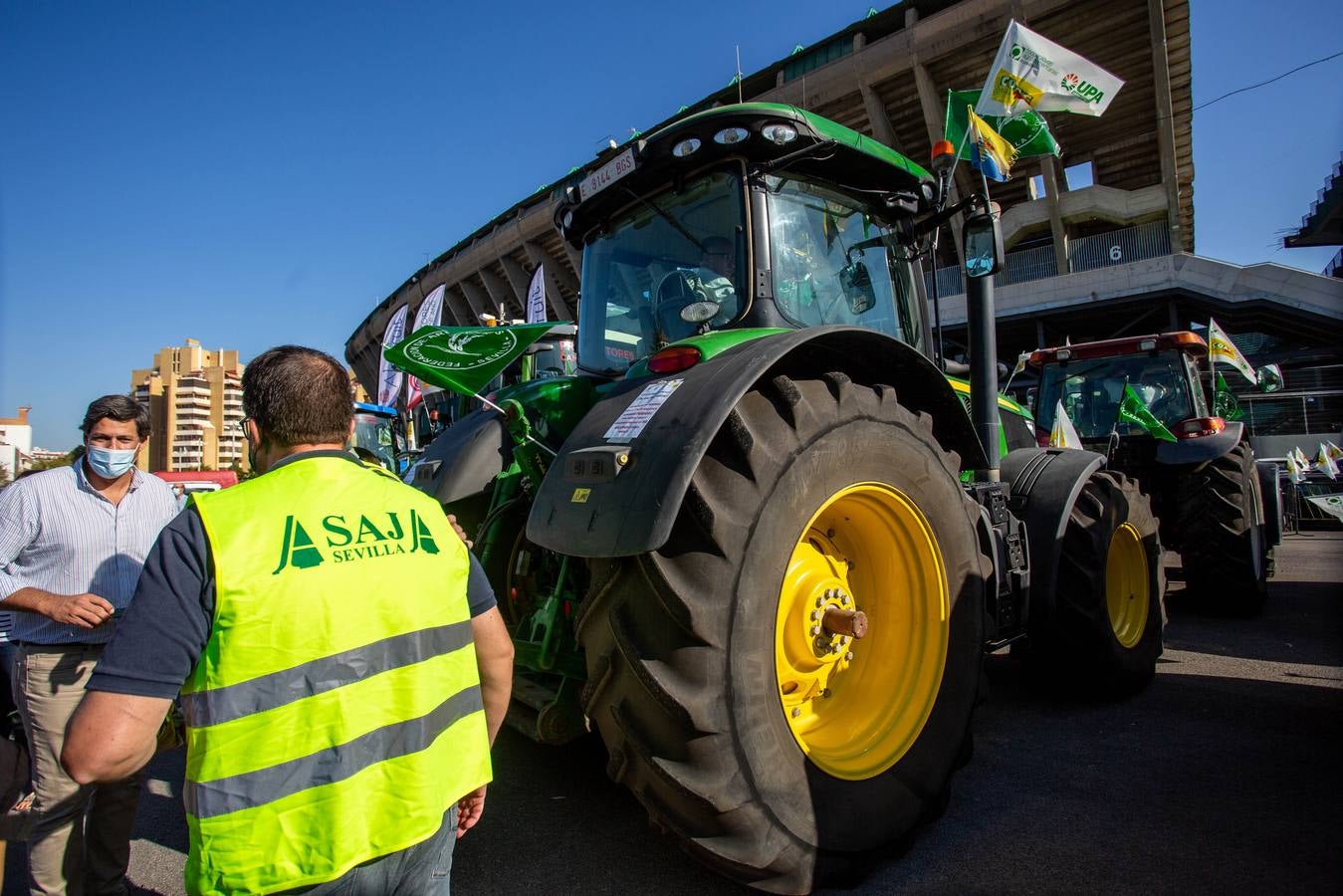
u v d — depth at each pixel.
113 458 2.43
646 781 1.95
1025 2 16.09
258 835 1.19
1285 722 3.47
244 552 1.25
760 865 1.88
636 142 2.79
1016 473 3.79
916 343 3.40
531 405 3.10
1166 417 6.73
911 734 2.40
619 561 1.98
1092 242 19.20
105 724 1.15
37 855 2.16
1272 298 16.00
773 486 2.01
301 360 1.50
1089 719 3.54
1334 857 2.28
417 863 1.36
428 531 1.49
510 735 3.47
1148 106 17.80
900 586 2.54
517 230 26.36
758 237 2.66
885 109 19.72
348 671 1.29
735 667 1.88
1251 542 5.53
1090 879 2.18
